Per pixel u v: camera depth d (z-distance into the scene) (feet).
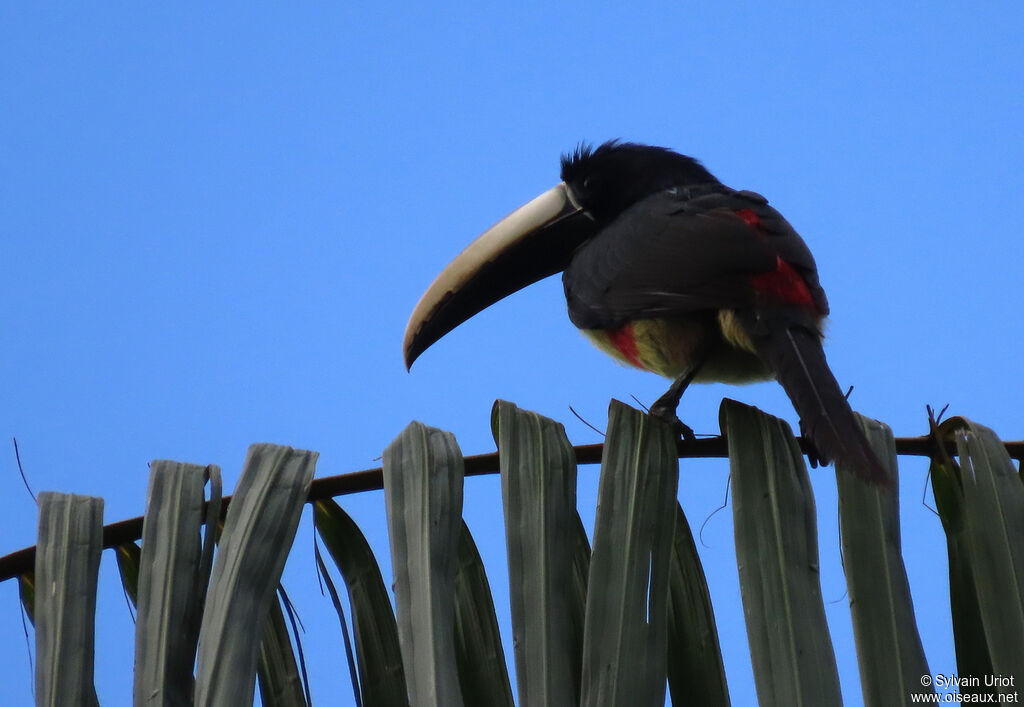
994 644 21.36
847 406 25.89
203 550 21.33
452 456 21.85
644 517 21.57
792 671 19.98
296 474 22.13
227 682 19.39
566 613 20.47
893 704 20.27
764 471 22.61
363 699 21.93
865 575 21.61
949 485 24.23
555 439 22.29
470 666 21.81
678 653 22.02
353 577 22.61
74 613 20.77
